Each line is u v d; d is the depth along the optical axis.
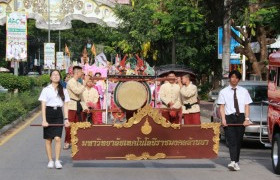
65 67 62.38
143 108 11.73
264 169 12.41
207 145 11.96
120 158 11.75
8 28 29.78
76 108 15.26
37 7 45.97
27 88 35.00
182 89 14.99
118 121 16.70
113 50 46.12
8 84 33.59
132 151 11.79
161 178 11.09
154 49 42.28
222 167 12.61
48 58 49.12
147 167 12.49
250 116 16.00
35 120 25.53
